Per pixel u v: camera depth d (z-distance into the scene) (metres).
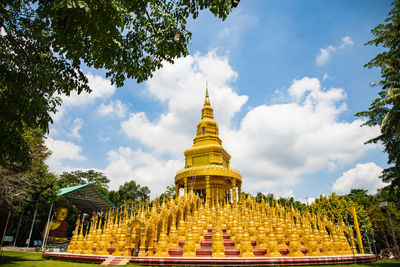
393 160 25.77
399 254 26.66
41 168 39.78
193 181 40.69
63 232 50.12
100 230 24.33
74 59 12.37
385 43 27.09
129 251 20.31
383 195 54.06
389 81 25.81
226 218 26.14
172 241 21.27
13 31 12.72
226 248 21.19
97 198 51.22
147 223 20.27
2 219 44.09
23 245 47.75
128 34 13.66
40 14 9.52
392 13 26.48
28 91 12.88
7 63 12.79
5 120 12.45
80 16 8.73
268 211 27.94
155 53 14.77
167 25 13.91
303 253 21.91
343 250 24.67
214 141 47.56
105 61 12.16
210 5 12.98
